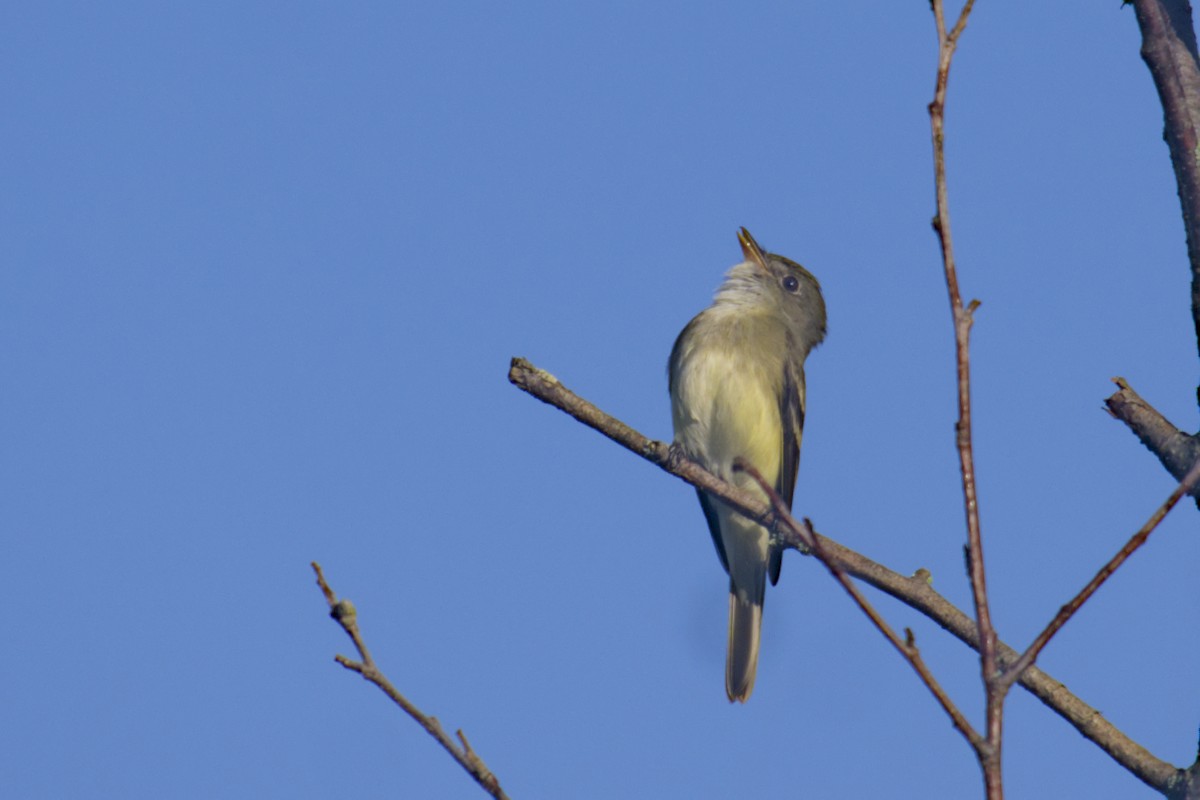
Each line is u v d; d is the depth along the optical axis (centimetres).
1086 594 580
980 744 554
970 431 604
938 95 639
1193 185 946
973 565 589
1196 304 959
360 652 687
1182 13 971
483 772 669
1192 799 860
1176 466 951
